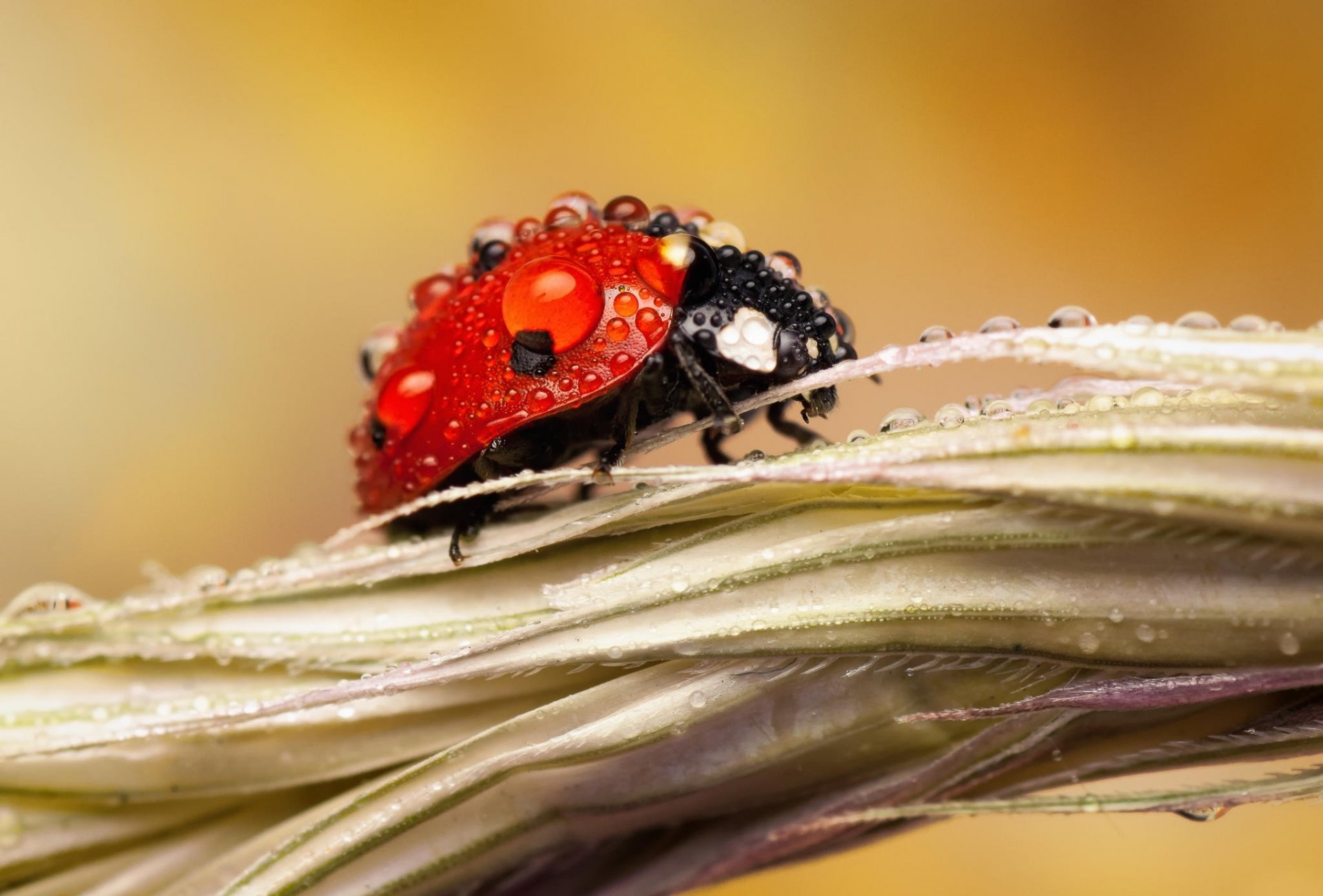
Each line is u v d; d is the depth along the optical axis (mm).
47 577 70
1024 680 53
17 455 72
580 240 57
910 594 53
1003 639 53
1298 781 51
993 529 53
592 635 53
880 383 57
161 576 55
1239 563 52
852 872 74
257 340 80
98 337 76
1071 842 74
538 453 56
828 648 53
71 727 54
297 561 54
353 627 54
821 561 53
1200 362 52
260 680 54
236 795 55
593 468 54
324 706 54
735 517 54
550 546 54
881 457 52
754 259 57
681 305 56
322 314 81
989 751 53
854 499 53
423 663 53
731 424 56
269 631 54
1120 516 52
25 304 76
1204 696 52
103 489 73
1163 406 53
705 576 53
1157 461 52
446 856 54
